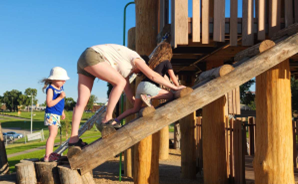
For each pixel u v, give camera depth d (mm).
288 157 5215
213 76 4648
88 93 4242
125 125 4090
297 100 31391
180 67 9914
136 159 6695
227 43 6492
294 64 8469
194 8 5859
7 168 7055
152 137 6719
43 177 4086
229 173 7473
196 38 5836
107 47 4164
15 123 99562
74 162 3984
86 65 4055
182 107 4164
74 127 4137
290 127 5281
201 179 8586
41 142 39875
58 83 4547
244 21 5992
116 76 4055
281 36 5195
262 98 5324
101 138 4102
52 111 4508
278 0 6086
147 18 7055
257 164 5352
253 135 8414
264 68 4535
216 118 7098
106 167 10859
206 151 7184
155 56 4469
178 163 12070
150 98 4285
